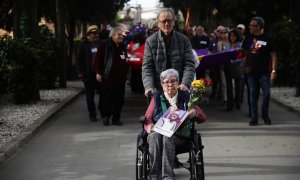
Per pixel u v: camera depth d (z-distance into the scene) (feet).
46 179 23.11
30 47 44.83
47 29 56.54
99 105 39.24
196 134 20.13
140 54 43.88
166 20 23.30
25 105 44.73
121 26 36.52
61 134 33.50
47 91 56.39
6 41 41.96
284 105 44.47
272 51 35.47
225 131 33.83
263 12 69.92
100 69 36.42
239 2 69.10
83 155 27.55
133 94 57.98
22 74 45.29
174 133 19.94
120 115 39.04
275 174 23.40
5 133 32.04
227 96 43.42
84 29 99.35
